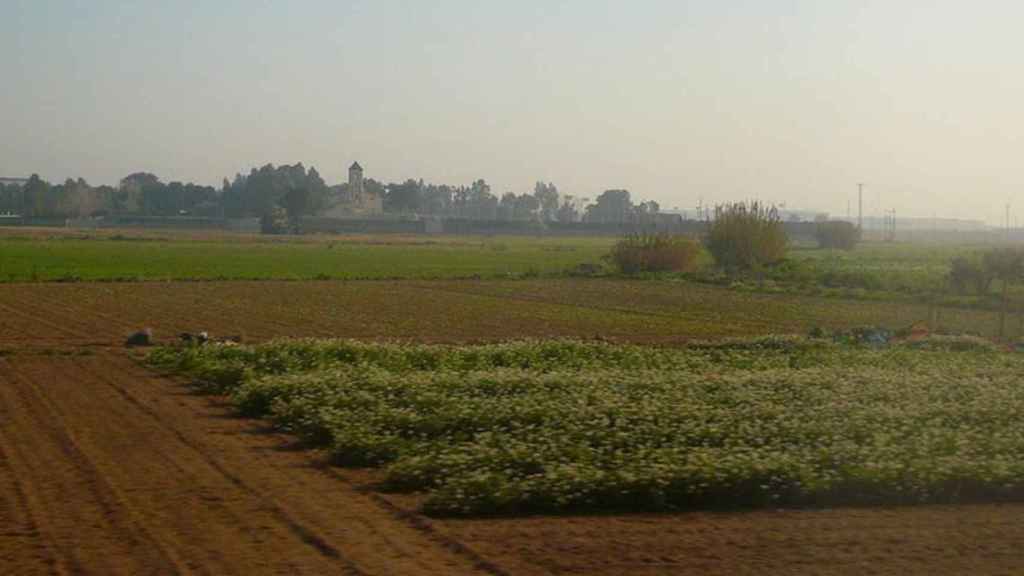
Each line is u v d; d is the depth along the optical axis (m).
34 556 12.51
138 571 12.00
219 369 26.36
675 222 153.50
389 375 24.97
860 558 12.84
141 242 138.12
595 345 34.03
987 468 16.34
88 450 18.52
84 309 50.09
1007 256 64.00
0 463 17.41
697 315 52.41
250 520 14.20
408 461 16.64
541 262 101.81
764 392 23.78
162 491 15.67
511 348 32.31
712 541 13.52
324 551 12.86
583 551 13.02
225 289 64.31
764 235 84.19
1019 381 26.89
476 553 12.85
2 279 69.56
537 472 16.44
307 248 127.81
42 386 26.20
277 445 19.23
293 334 40.88
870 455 17.12
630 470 16.02
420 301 57.84
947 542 13.55
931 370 29.36
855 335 40.44
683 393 23.39
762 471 15.77
